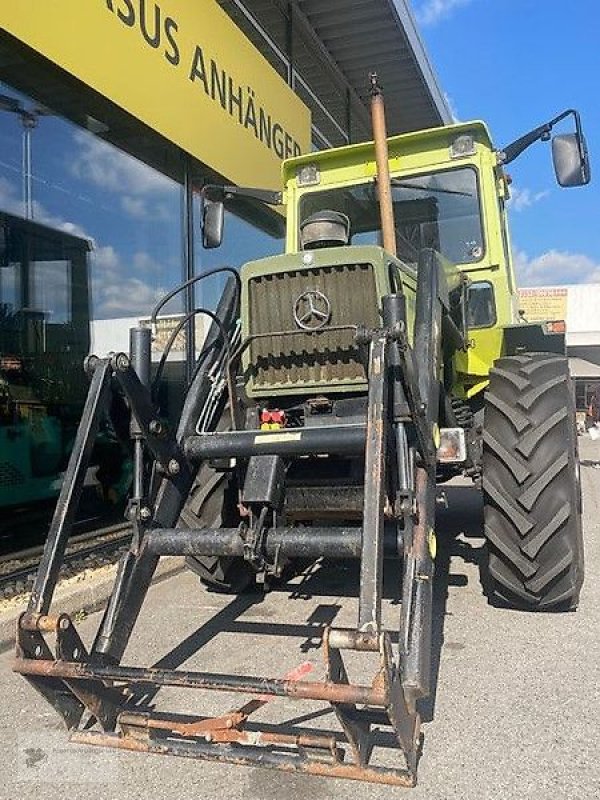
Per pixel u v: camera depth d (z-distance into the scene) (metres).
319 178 4.82
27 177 4.79
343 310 3.18
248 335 3.33
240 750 2.17
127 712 2.34
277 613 3.75
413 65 9.14
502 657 3.02
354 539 2.55
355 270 3.16
